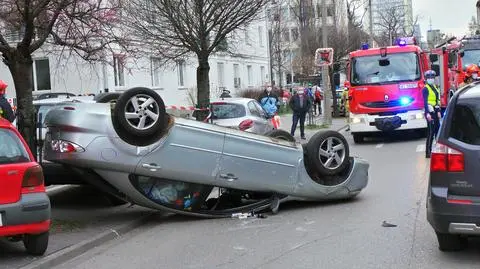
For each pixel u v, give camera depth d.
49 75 26.31
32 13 7.98
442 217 5.75
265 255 6.56
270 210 9.08
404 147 17.25
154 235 7.91
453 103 5.93
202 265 6.30
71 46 8.82
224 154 8.33
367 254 6.34
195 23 14.94
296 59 48.34
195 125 8.20
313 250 6.64
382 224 7.72
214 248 7.00
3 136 6.42
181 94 32.00
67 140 7.61
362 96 18.69
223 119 13.66
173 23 14.75
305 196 9.05
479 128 5.73
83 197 10.59
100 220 8.69
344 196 9.40
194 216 8.78
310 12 46.75
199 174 8.21
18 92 8.65
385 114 18.45
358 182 9.46
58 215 9.09
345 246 6.73
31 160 6.52
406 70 18.53
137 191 8.03
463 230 5.68
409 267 5.80
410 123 18.34
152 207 8.37
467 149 5.70
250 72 43.12
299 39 49.12
